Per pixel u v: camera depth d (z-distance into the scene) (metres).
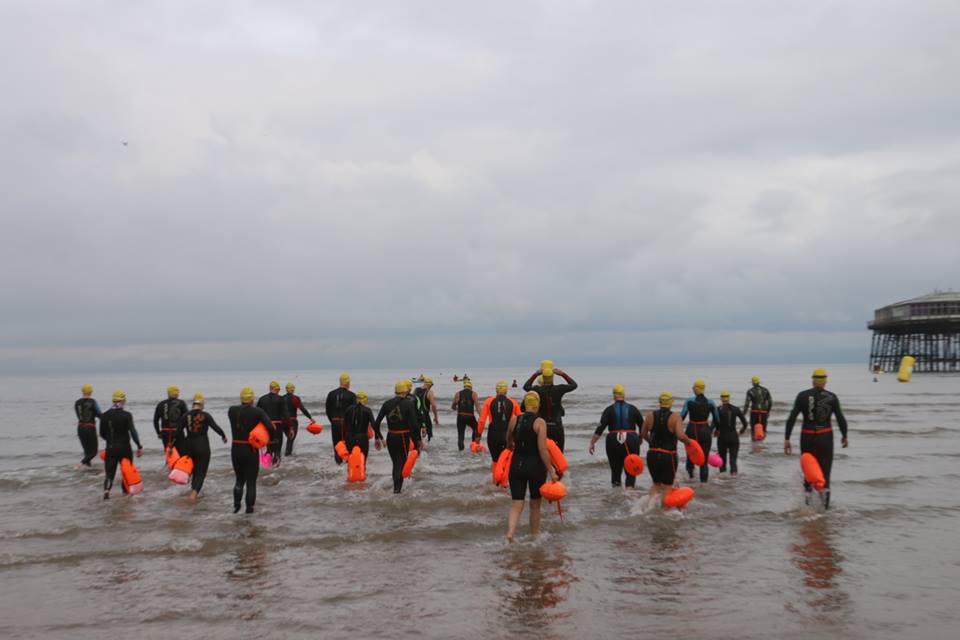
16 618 5.79
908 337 113.88
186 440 11.02
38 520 9.50
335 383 100.81
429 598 6.24
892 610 5.93
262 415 9.84
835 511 9.68
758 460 15.07
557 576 6.87
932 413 29.67
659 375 139.38
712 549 7.83
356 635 5.41
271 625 5.62
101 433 11.23
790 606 6.02
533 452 8.11
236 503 9.80
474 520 9.23
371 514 9.68
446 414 30.36
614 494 11.04
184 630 5.53
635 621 5.68
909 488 11.64
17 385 123.25
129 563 7.35
